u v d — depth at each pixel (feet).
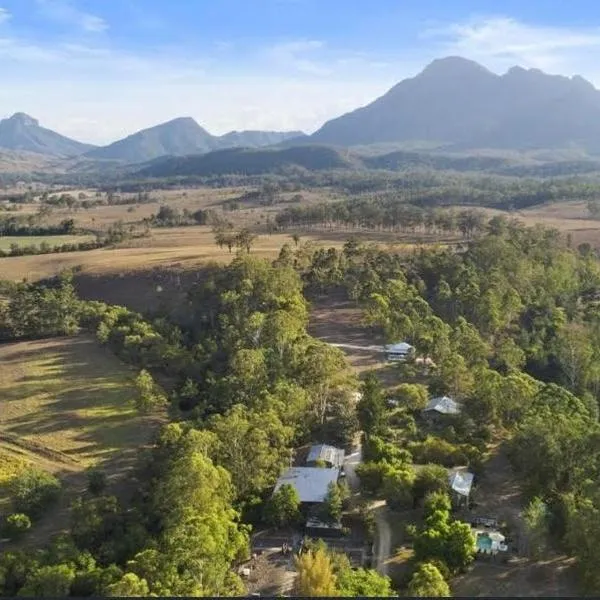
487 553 207.92
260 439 238.07
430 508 219.61
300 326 384.47
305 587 173.37
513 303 426.10
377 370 367.45
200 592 161.07
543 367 373.20
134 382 347.36
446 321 439.63
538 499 218.79
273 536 221.05
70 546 195.11
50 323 435.53
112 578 175.22
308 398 289.74
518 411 287.48
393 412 305.73
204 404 302.25
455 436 279.49
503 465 269.23
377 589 172.55
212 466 212.84
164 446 248.93
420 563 194.80
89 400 331.36
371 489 244.83
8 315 444.96
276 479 241.55
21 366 380.17
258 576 198.29
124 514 216.54
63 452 279.69
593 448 230.27
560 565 203.92
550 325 416.46
